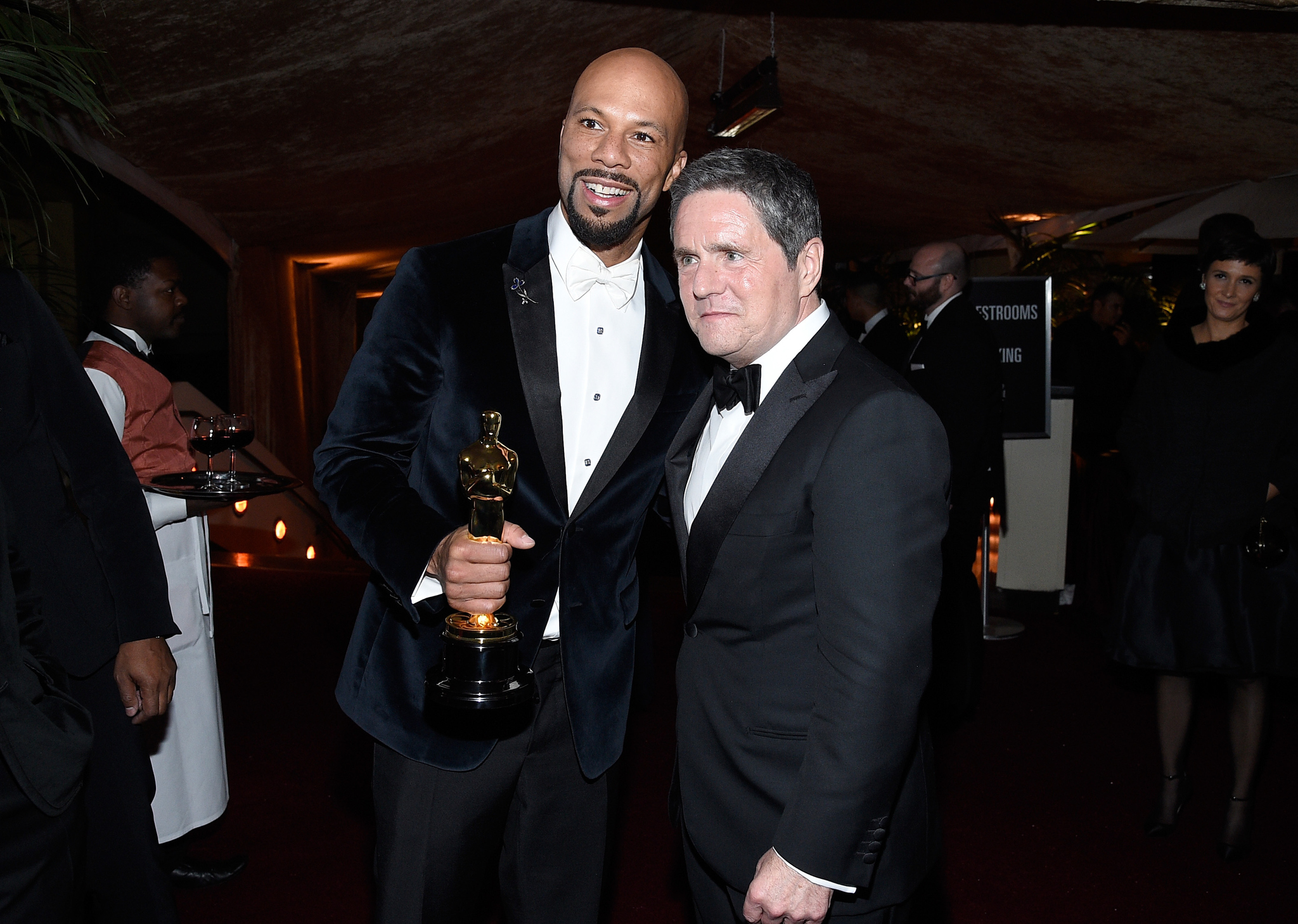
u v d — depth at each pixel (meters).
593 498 1.77
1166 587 2.99
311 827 3.01
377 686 1.73
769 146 8.64
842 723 1.30
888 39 6.19
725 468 1.45
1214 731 3.96
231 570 6.10
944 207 9.62
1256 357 2.86
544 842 1.84
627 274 1.80
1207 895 2.75
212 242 7.45
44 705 1.50
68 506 1.74
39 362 1.73
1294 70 5.25
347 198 7.68
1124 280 9.27
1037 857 2.94
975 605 3.67
